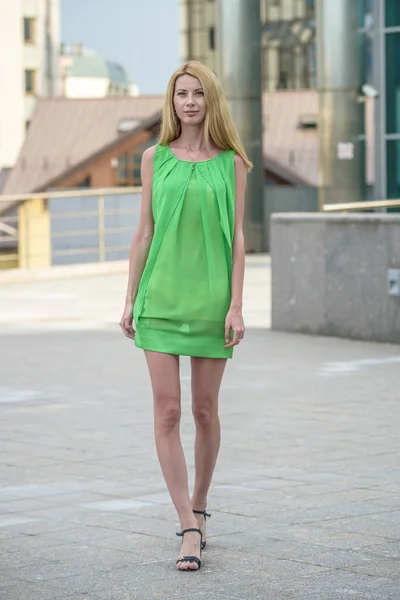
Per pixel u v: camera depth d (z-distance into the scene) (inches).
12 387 639.8
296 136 5004.9
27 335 863.1
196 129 330.3
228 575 305.0
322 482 414.9
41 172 5246.1
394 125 1737.2
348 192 1748.3
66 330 890.1
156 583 299.0
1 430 521.3
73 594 289.9
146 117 5201.8
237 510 375.2
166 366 326.3
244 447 477.7
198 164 327.3
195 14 6619.1
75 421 541.6
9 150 6314.0
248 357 737.0
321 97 1752.0
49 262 1486.2
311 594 286.8
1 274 1305.4
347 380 650.2
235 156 331.9
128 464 450.0
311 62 6781.5
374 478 421.1
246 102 1732.3
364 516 366.3
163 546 334.6
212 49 6589.6
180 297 325.1
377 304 794.2
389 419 538.9
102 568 313.1
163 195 326.6
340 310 816.9
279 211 1988.2
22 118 6348.4
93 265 1397.6
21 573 308.8
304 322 839.7
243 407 570.6
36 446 486.3
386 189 1752.0
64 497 397.7
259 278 1314.0
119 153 4832.7
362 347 776.9
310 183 4790.8
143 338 328.5
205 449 333.4
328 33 1733.5
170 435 326.6
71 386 642.8
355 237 802.2
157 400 327.9
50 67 6510.8
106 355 759.7
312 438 495.5
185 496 322.0
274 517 366.0
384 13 1736.0
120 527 356.8
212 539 341.4
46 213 1476.4
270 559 319.6
